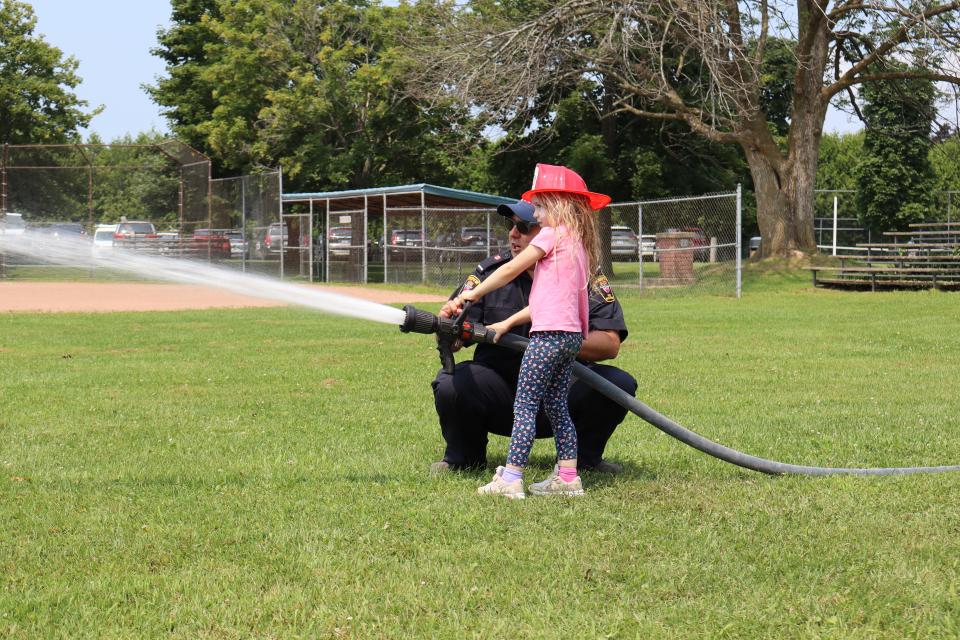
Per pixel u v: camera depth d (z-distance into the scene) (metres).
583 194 5.32
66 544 4.52
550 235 5.25
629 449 6.87
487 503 5.22
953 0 26.30
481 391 5.89
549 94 35.16
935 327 16.89
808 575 4.07
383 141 45.62
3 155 35.94
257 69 44.41
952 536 4.61
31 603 3.75
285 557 4.30
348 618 3.60
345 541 4.55
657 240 30.67
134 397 9.22
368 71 42.06
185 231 36.59
